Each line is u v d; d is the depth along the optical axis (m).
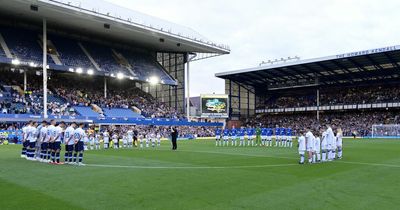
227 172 15.34
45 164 18.16
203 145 38.59
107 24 53.62
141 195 10.27
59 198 9.84
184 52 73.06
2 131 40.38
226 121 81.50
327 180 13.12
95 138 33.25
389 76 71.75
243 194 10.48
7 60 46.72
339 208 8.84
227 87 83.50
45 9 46.22
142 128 57.47
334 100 76.88
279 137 36.94
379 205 9.16
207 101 67.12
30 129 20.38
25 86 51.28
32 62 49.19
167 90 77.06
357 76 73.06
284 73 74.44
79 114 52.53
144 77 64.50
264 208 8.83
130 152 27.73
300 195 10.37
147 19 61.25
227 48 70.69
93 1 54.75
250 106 87.44
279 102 85.56
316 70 70.81
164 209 8.69
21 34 54.81
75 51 59.59
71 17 50.06
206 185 11.96
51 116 47.47
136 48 72.00
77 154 18.30
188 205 9.10
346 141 47.91
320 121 76.25
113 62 63.59
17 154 24.31
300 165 18.16
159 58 78.38
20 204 9.13
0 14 49.59
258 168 16.83
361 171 15.76
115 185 11.88
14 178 13.29
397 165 18.22
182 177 13.80
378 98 71.06
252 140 42.41
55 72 60.03
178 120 65.06
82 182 12.45
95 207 8.85
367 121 71.50
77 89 60.72
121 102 63.06
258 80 82.12
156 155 24.66
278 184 12.21
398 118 69.00
